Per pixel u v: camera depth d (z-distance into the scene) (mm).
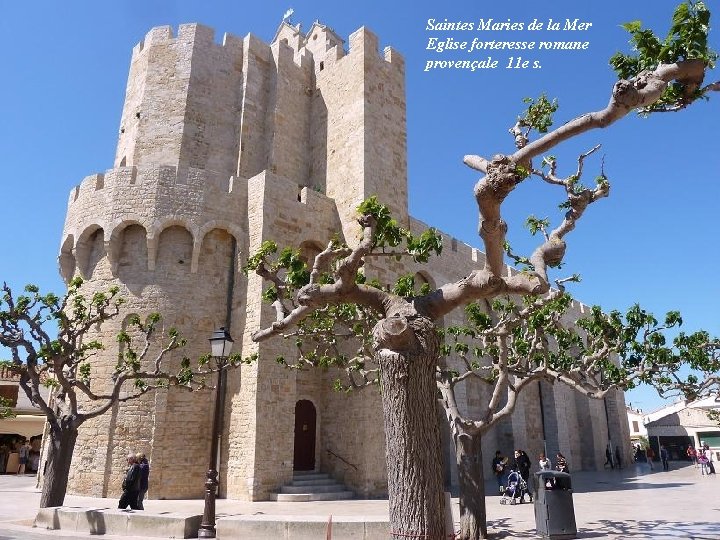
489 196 5688
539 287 6617
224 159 26047
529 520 13883
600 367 16484
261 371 19031
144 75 26547
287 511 15156
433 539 5328
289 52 28828
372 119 25719
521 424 30844
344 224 24328
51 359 14477
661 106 6938
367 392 20891
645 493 20906
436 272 27391
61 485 13695
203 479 19062
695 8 6207
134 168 21469
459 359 27516
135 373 15648
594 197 8406
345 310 13398
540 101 9547
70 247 22453
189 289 20609
